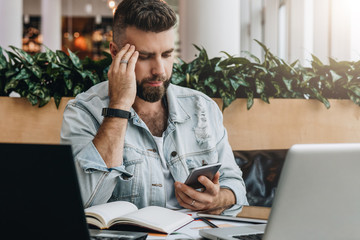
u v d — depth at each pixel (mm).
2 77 2475
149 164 1571
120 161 1408
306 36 4977
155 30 1464
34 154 742
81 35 11844
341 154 842
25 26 11648
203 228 1172
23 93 2426
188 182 1298
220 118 1814
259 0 6520
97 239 985
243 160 2760
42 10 10281
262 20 6480
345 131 2826
